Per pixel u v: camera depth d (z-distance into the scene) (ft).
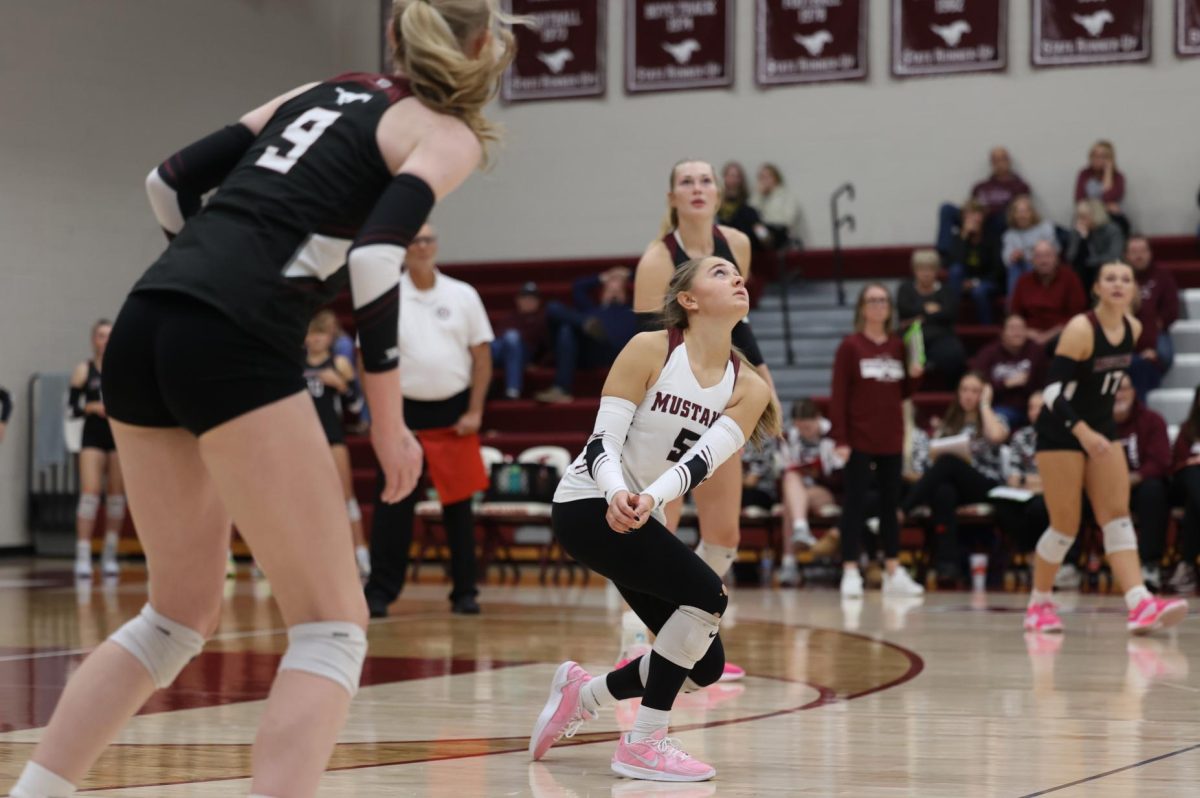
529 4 96.02
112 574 67.00
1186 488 56.95
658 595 19.69
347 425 79.82
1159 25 85.51
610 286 81.56
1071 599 53.67
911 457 62.34
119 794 17.43
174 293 12.47
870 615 46.11
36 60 82.64
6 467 80.53
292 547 12.66
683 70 93.40
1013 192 84.64
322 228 13.05
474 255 97.30
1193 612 47.65
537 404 77.61
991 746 21.27
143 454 13.38
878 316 54.13
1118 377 38.70
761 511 63.16
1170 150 85.15
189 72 90.89
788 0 91.40
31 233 82.17
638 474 20.75
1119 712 24.85
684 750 20.93
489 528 64.39
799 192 91.09
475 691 27.76
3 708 24.94
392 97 13.67
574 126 95.50
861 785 18.20
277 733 12.33
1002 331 75.31
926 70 89.10
